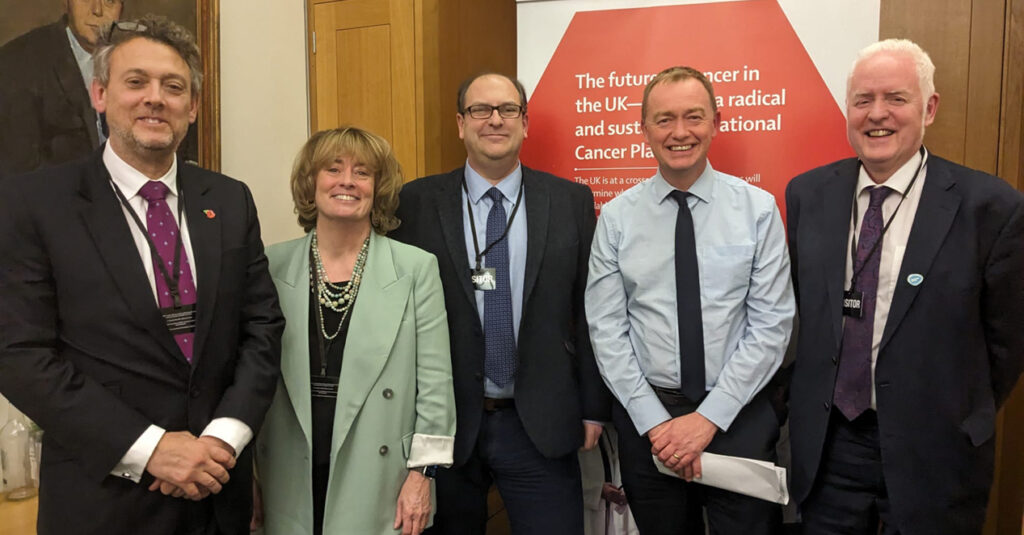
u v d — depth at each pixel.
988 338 1.58
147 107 1.32
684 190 1.82
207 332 1.37
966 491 1.55
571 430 1.84
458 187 1.95
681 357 1.75
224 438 1.35
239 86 2.52
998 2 2.08
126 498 1.30
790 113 2.19
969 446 1.54
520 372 1.81
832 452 1.70
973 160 2.16
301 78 2.83
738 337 1.76
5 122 1.74
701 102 1.73
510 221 1.89
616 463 2.30
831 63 2.15
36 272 1.27
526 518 1.88
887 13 2.18
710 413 1.68
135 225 1.37
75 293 1.28
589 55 2.35
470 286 1.82
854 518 1.67
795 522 2.06
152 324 1.31
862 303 1.62
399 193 1.91
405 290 1.65
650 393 1.77
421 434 1.64
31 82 1.79
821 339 1.67
